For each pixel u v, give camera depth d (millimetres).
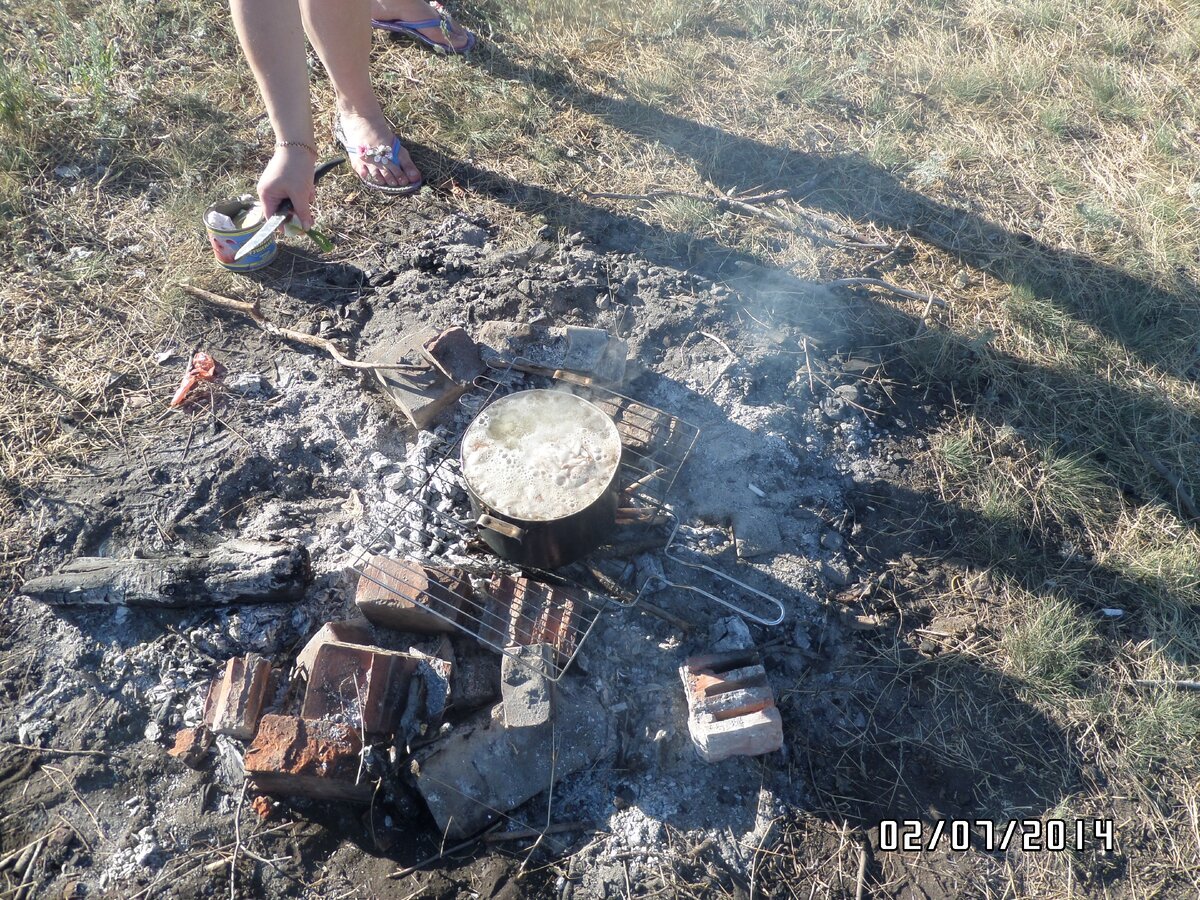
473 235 1684
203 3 2105
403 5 1993
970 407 1498
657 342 1540
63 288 1578
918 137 1926
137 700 1179
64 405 1432
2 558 1277
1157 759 1180
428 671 1144
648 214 1745
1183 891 1095
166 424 1411
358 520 1314
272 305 1568
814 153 1887
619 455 1169
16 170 1735
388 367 1408
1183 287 1657
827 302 1616
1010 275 1668
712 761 1154
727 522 1342
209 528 1311
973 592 1310
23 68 1907
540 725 1129
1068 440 1467
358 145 1737
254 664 1149
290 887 1069
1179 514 1394
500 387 1419
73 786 1125
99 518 1311
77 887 1061
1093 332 1596
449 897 1064
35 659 1206
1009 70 2041
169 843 1091
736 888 1081
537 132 1895
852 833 1121
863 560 1330
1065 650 1243
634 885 1077
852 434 1452
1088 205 1784
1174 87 2016
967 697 1222
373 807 1105
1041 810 1144
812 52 2104
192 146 1799
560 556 1173
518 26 2076
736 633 1231
